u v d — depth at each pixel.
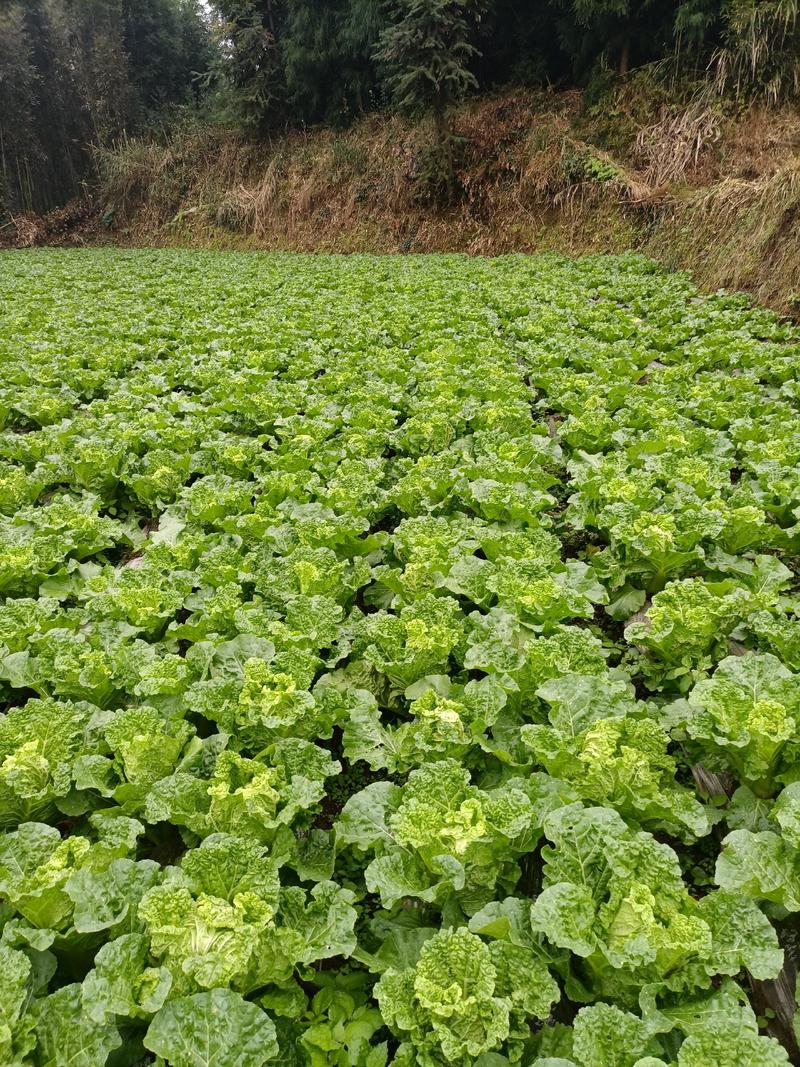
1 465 7.19
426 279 18.11
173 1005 2.34
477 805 2.95
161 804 3.17
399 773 3.81
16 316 15.20
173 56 43.19
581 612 4.43
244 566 5.12
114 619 4.66
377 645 4.34
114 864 2.80
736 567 5.05
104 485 7.08
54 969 2.62
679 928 2.50
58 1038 2.37
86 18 38.59
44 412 9.01
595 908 2.66
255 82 32.16
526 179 23.80
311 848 3.24
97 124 39.75
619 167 21.77
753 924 2.62
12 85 36.91
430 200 26.48
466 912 2.92
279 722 3.50
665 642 4.23
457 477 6.47
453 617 4.71
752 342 10.56
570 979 2.62
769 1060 2.18
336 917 2.77
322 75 31.23
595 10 22.38
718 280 15.20
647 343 11.58
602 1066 2.25
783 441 6.78
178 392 10.49
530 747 3.36
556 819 2.95
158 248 32.91
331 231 28.70
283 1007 2.62
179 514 6.41
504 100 26.44
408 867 2.97
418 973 2.48
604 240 21.28
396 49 22.81
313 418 8.44
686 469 6.25
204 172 34.88
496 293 15.67
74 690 3.96
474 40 26.94
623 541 5.13
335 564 4.95
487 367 9.86
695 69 22.09
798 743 3.29
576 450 7.20
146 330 13.27
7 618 4.53
